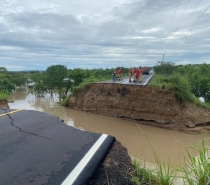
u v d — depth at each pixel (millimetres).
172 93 18422
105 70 61594
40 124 5906
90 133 5113
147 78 31047
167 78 20500
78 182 3002
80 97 28688
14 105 38125
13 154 3938
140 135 15617
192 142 13648
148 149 12039
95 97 25625
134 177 3303
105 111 23812
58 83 52406
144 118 19500
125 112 21453
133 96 21000
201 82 27188
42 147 4250
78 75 49875
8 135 4977
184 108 18062
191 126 17016
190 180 3025
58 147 4234
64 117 23125
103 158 3787
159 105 18766
